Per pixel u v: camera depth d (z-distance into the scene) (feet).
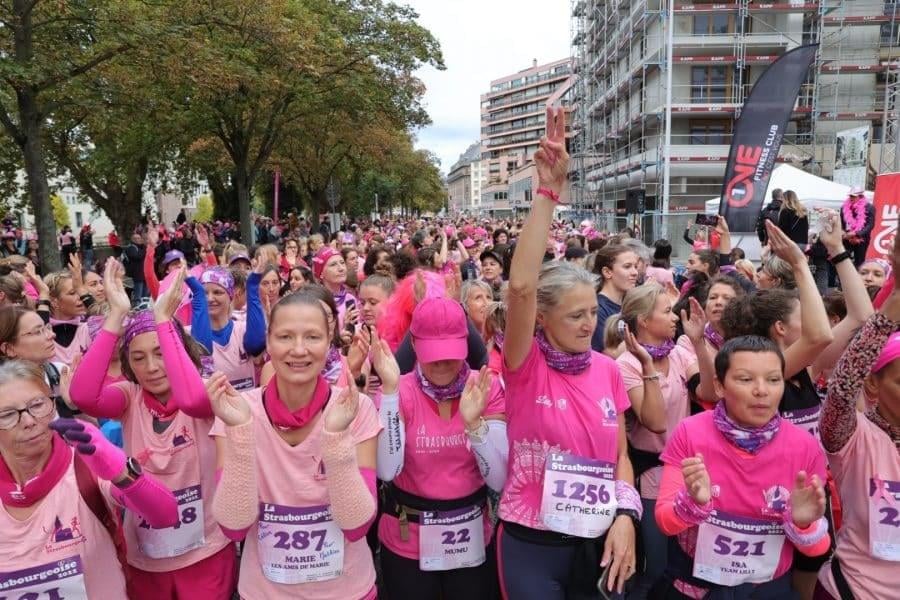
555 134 7.60
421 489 9.03
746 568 7.75
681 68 109.19
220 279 14.92
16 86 38.40
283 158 107.45
